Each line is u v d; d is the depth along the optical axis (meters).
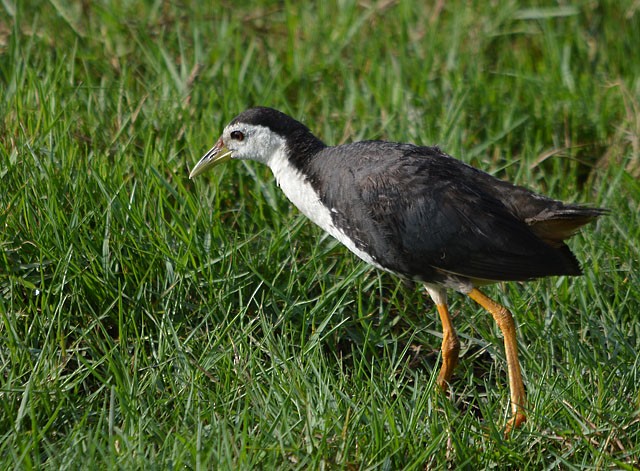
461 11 15.46
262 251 10.70
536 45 15.46
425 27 15.19
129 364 9.23
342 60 14.52
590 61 14.88
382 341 10.11
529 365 9.67
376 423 8.30
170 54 14.37
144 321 9.84
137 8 15.38
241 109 12.72
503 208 9.34
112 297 9.83
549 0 15.90
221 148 10.85
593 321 10.09
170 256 10.04
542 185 12.50
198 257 10.26
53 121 11.58
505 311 9.47
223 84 13.32
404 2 15.54
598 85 13.96
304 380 8.74
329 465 8.05
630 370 9.45
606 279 10.77
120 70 13.76
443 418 8.91
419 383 9.57
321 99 13.52
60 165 11.06
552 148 13.04
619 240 11.18
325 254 10.68
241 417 8.54
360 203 9.51
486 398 9.90
